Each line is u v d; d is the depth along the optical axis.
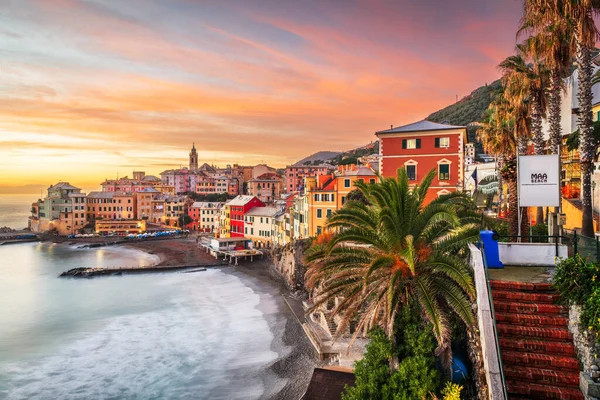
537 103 28.50
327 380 25.09
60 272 83.50
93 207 157.25
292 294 57.88
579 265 11.53
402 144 49.06
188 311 51.59
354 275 17.36
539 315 11.69
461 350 13.95
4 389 30.70
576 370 10.31
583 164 21.83
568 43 22.41
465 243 15.60
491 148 36.66
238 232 115.88
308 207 73.25
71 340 41.16
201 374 32.75
